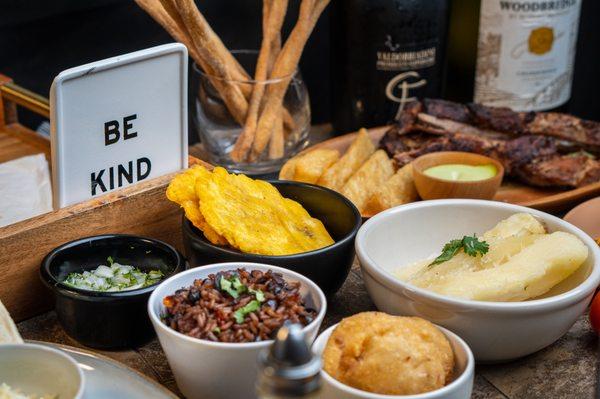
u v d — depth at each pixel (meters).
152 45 1.28
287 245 0.86
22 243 0.86
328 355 0.75
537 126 1.12
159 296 0.80
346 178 1.05
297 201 0.94
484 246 0.85
